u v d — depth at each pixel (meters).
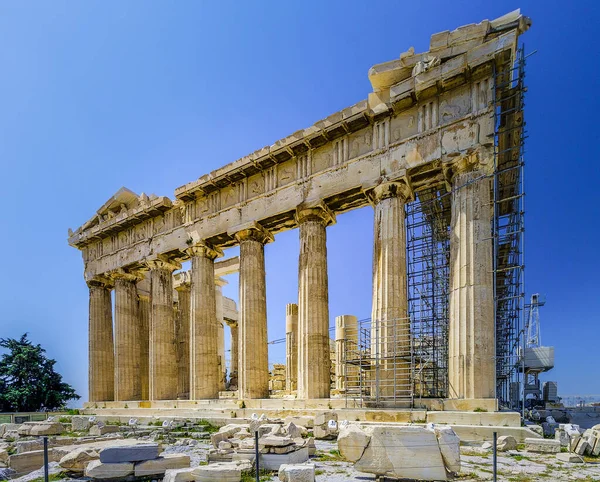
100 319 36.62
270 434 12.87
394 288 19.66
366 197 21.97
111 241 35.84
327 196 23.02
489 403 15.92
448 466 9.61
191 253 29.16
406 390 17.92
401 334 19.11
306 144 23.89
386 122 21.50
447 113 19.70
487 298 17.27
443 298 24.52
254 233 26.44
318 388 21.67
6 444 17.98
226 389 46.84
